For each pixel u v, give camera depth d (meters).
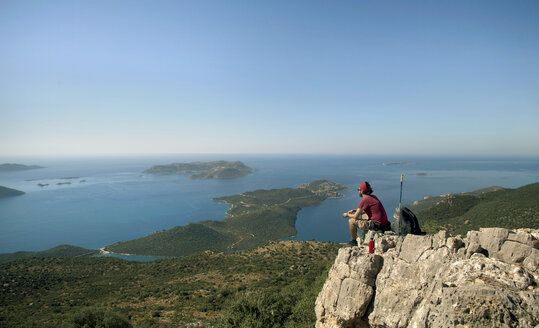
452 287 6.39
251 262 83.62
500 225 84.19
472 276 6.57
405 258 8.16
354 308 8.39
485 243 7.27
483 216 94.62
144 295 59.72
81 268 94.50
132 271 91.06
